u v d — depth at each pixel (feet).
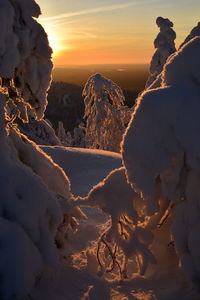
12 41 15.06
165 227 15.02
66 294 13.35
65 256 15.87
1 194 12.82
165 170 12.37
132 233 13.79
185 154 12.01
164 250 15.03
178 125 11.64
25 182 13.38
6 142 14.12
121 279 14.38
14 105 16.85
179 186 12.50
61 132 129.39
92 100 74.28
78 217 16.12
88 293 13.39
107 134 73.92
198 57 12.19
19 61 15.34
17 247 12.07
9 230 12.26
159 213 13.75
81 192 29.78
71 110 257.34
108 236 13.93
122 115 74.13
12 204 12.84
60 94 298.76
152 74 67.05
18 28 15.51
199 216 12.23
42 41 16.14
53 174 16.75
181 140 11.69
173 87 12.10
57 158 37.99
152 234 13.75
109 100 73.72
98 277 14.67
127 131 12.15
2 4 14.76
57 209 13.88
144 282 14.21
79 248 17.57
